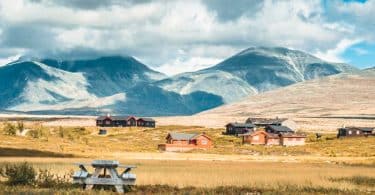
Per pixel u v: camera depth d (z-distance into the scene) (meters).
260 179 56.16
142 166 79.81
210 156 133.50
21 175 46.00
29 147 134.12
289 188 48.81
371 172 72.75
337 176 64.25
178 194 44.06
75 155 117.25
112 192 42.75
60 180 47.31
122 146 187.12
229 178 56.09
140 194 43.34
